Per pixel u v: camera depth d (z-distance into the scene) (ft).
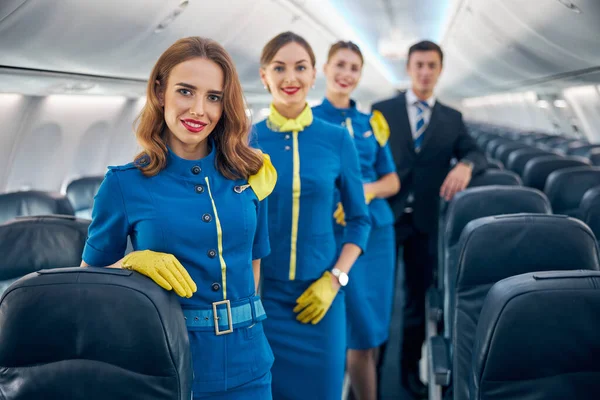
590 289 4.22
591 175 11.28
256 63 16.07
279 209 6.86
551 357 4.26
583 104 24.67
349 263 6.97
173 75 4.40
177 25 10.43
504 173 10.57
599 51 12.86
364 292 8.87
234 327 4.79
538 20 13.70
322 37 19.04
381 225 9.08
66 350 4.00
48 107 11.96
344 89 8.77
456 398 6.60
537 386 4.33
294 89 6.72
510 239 6.34
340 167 7.07
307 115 6.98
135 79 12.26
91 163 14.78
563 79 19.84
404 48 29.86
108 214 4.60
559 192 11.32
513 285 4.38
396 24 26.02
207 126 4.53
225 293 4.77
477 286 6.61
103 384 4.02
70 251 6.56
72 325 3.97
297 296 6.96
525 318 4.22
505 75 27.02
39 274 4.04
